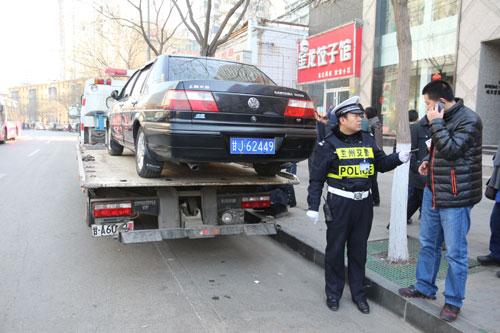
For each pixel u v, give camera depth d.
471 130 2.79
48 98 92.56
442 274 3.79
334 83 16.45
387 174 10.58
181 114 3.56
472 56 10.82
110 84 11.16
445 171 2.89
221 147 3.67
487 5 10.38
